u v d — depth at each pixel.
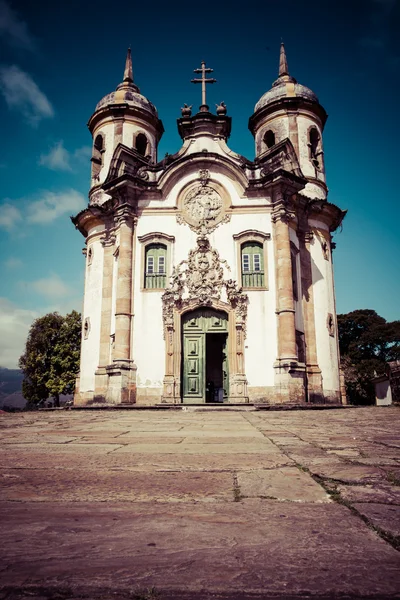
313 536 2.21
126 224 23.48
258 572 1.77
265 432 7.87
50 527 2.36
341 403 24.75
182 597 1.56
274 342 21.86
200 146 25.14
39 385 41.53
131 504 2.86
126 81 29.80
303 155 27.39
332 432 7.80
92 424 10.20
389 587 1.63
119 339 22.08
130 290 22.81
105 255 25.45
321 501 2.91
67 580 1.70
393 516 2.54
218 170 24.09
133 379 21.92
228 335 22.08
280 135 27.88
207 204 23.72
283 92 28.50
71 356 41.81
